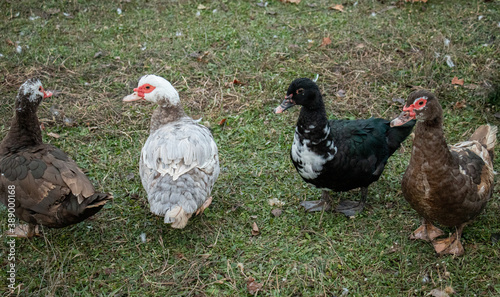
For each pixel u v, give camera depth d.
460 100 2.51
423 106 1.64
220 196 2.09
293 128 2.40
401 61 2.74
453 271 1.81
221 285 1.78
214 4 3.20
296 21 3.06
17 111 1.86
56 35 2.93
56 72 2.68
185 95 2.58
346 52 2.82
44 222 1.79
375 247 1.89
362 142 1.91
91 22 3.05
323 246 1.90
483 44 2.84
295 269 1.82
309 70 2.70
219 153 2.28
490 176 1.83
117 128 2.40
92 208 1.71
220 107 2.50
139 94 2.00
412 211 2.02
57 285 1.75
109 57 2.79
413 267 1.82
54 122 2.39
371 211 2.04
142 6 3.19
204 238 1.93
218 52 2.83
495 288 1.74
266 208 2.05
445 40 2.84
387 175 2.18
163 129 1.92
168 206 1.73
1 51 2.79
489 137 1.94
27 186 1.75
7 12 3.07
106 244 1.90
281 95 2.56
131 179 2.16
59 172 1.76
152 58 2.79
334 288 1.77
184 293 1.75
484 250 1.86
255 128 2.40
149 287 1.77
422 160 1.70
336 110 2.48
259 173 2.18
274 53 2.80
